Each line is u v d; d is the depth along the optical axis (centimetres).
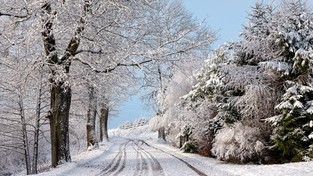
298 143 1497
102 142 4247
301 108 1497
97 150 2738
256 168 1320
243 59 1856
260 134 1672
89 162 1855
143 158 2138
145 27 1723
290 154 1537
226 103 1852
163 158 2130
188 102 2542
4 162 2700
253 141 1650
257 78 1733
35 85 1833
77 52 1689
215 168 1469
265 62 1619
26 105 2066
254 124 1706
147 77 1747
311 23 1620
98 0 1557
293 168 1195
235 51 1867
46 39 1575
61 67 1537
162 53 1667
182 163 1798
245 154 1656
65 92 1706
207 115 2258
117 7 1541
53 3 1457
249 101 1678
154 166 1655
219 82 2002
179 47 1755
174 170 1479
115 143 4403
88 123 2966
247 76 1717
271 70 1647
